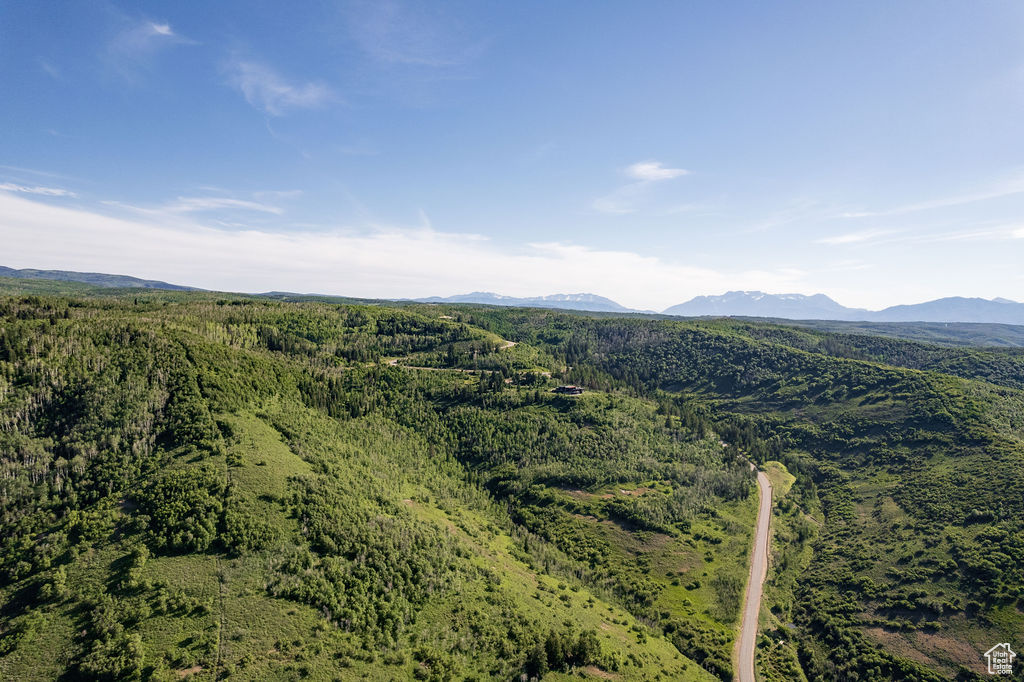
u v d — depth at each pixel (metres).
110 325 154.38
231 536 91.56
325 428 156.00
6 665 69.38
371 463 147.62
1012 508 147.50
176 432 117.06
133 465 106.00
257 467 110.94
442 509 145.25
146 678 68.06
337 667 75.75
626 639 110.00
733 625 127.56
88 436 111.06
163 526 90.88
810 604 139.38
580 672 91.94
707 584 140.62
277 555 91.06
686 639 120.56
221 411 129.75
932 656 114.81
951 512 157.38
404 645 84.81
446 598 98.50
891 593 134.38
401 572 98.12
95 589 80.06
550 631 99.81
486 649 90.62
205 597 80.94
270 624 79.19
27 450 104.94
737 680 110.00
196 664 71.44
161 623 75.94
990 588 124.00
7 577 82.44
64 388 122.50
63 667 69.75
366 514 110.75
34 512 94.38
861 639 123.50
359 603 87.94
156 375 133.50
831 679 116.62
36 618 75.50
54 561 84.88
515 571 122.50
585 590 128.38
